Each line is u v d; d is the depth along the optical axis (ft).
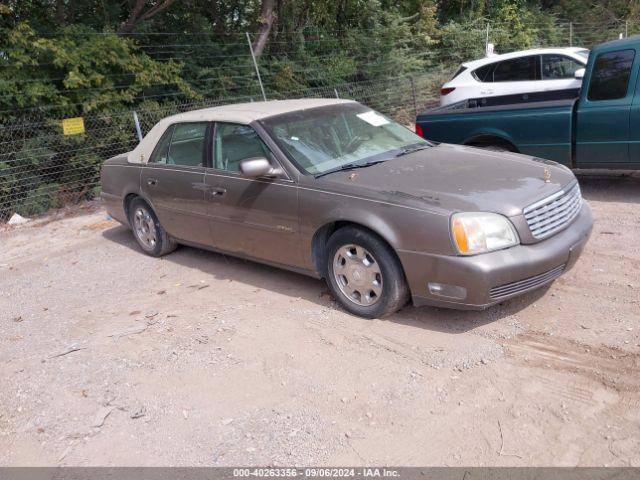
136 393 12.37
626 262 16.40
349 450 10.11
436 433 10.33
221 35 42.63
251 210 16.26
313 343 13.61
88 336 15.29
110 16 36.94
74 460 10.57
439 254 12.67
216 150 17.49
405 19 51.26
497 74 36.83
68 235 25.61
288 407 11.41
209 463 10.11
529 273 12.89
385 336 13.57
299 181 15.15
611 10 75.15
